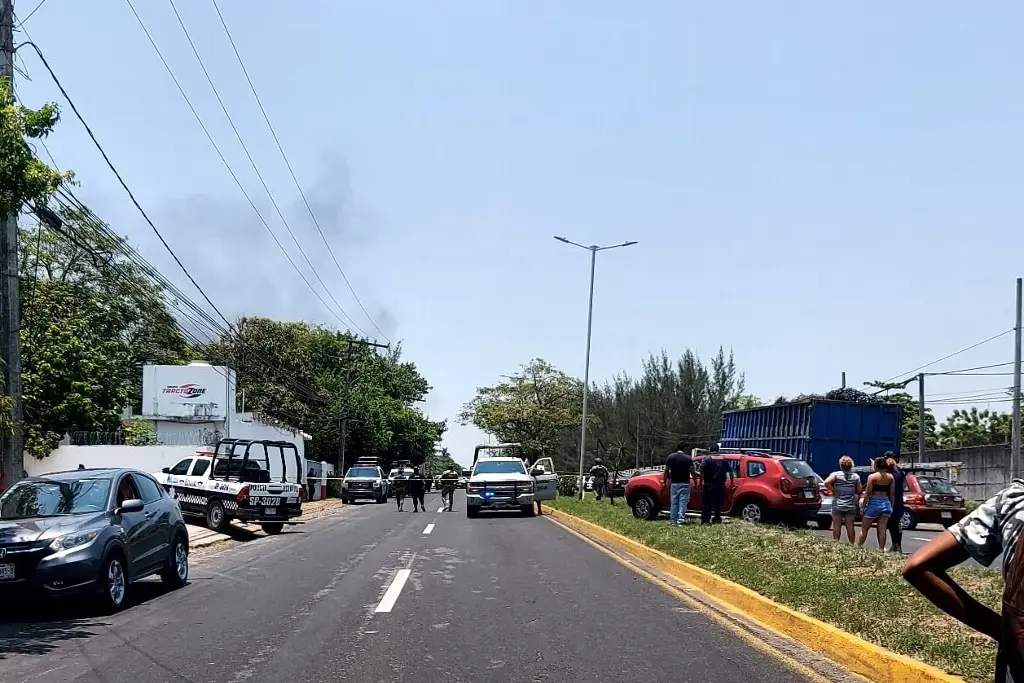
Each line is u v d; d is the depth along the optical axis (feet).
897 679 23.15
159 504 42.65
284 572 48.80
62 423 105.09
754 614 33.99
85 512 37.37
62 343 105.70
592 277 131.54
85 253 141.59
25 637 30.94
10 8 43.62
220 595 40.47
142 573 39.24
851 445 86.43
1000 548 11.23
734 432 108.17
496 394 204.03
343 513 116.47
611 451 169.27
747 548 47.62
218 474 79.77
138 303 164.35
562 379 204.44
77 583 34.01
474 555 55.93
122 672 25.50
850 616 28.91
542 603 37.09
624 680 24.30
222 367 144.56
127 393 147.13
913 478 82.17
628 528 65.51
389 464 246.27
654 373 170.50
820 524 74.84
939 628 26.81
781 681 24.12
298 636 30.42
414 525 86.07
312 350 260.42
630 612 34.86
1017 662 10.03
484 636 30.25
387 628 31.76
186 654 27.78
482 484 98.78
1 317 43.32
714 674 24.90
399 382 300.40
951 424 191.62
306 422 212.43
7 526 35.32
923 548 11.77
